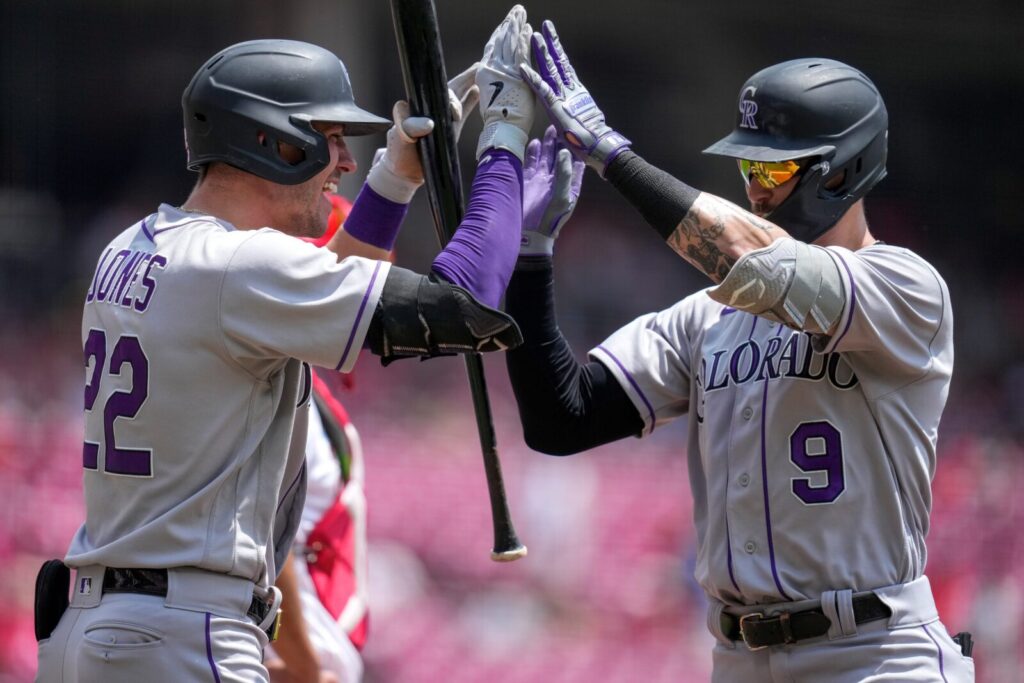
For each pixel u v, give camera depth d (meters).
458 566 32.19
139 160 47.56
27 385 33.34
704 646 33.25
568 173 13.28
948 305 12.59
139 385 10.97
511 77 12.38
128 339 11.08
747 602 12.68
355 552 16.05
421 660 30.78
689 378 13.70
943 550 36.62
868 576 12.23
